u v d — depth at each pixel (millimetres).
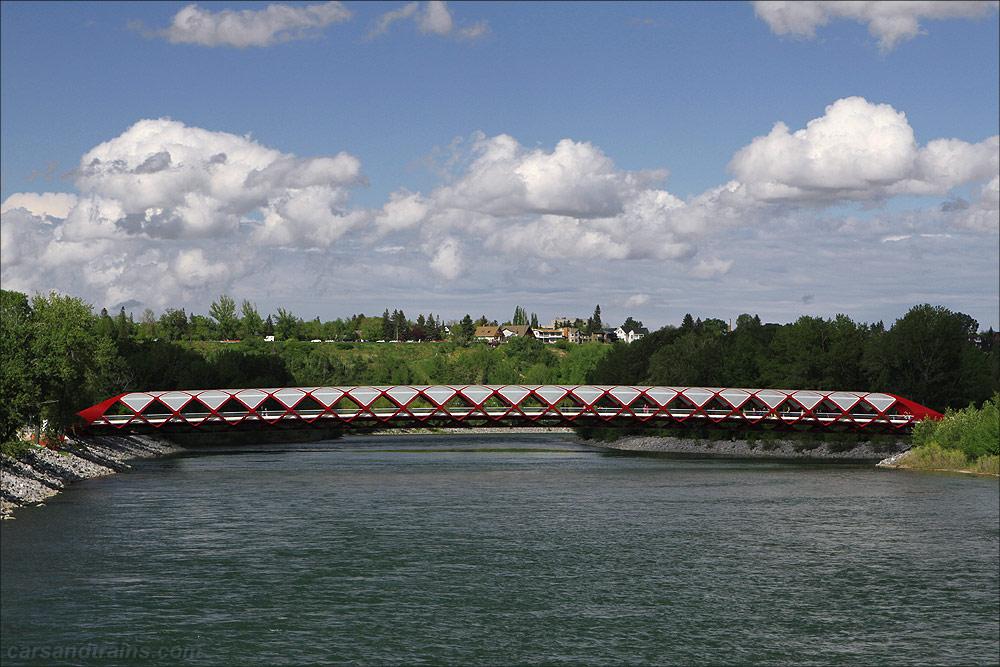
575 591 48875
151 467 108500
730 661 39156
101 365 115688
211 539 59656
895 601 47812
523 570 53062
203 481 91875
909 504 79500
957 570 54250
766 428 130375
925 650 40719
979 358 159375
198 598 45750
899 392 139500
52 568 50781
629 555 57375
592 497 82938
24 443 92875
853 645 41219
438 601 46562
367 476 98938
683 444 157875
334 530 63781
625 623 43750
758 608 46375
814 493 86812
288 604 45188
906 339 138500
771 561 56250
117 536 59844
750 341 171500
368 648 39562
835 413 139625
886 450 132500
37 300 113688
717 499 82188
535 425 127000
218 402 119188
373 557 55438
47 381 78000
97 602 44656
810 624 43938
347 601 46031
